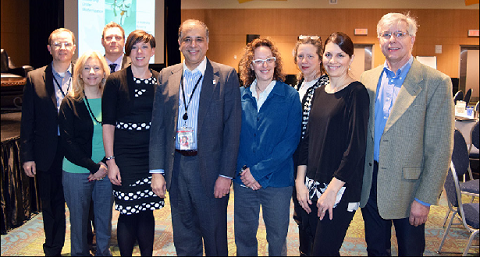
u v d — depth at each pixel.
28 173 2.35
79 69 2.16
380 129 1.90
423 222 1.80
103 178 2.25
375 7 9.59
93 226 2.70
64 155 2.19
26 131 2.34
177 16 7.07
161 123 2.07
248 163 2.03
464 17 9.60
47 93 2.35
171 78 2.06
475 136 3.71
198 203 2.05
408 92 1.78
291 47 9.82
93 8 4.79
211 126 1.99
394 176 1.80
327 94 1.86
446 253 2.69
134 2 5.41
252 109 2.04
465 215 2.46
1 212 2.94
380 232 2.02
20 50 7.47
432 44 9.72
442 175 1.74
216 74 2.03
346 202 1.76
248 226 2.09
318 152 1.83
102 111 2.13
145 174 2.17
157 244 2.78
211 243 2.11
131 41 2.13
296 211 2.39
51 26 5.41
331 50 1.80
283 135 2.00
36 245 2.77
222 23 9.84
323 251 1.81
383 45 1.82
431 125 1.75
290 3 9.70
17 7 7.38
